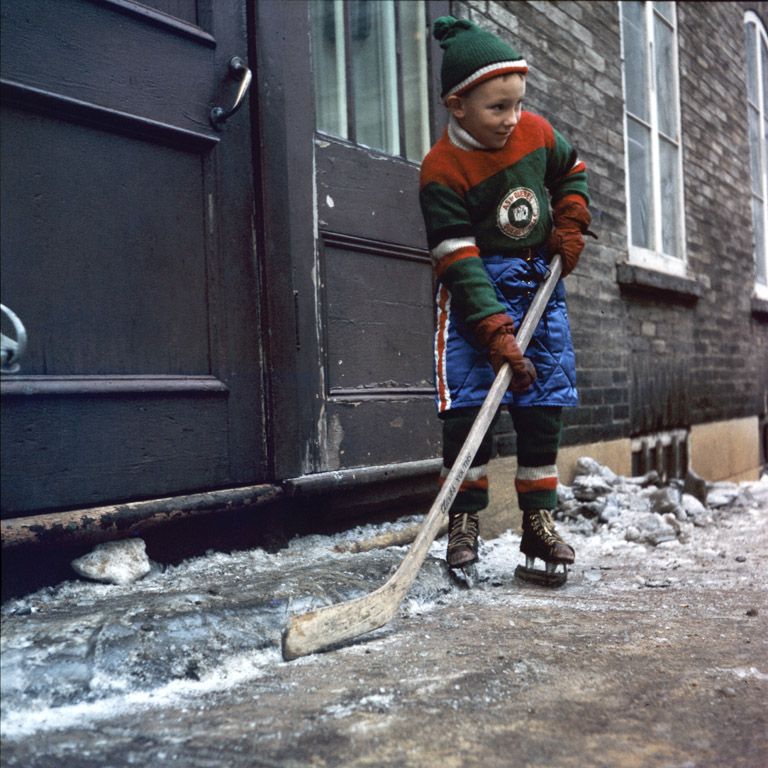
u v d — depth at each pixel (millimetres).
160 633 1693
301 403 2631
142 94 2203
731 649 1842
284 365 2568
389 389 3020
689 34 6531
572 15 4488
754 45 8383
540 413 2457
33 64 1960
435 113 3432
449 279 2287
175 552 2285
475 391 2357
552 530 2496
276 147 2588
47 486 1952
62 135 2031
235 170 2473
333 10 3012
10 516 1888
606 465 4543
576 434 4242
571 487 3986
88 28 2080
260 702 1536
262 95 2545
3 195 1907
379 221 3010
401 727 1407
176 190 2303
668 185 6000
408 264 3166
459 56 2207
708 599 2354
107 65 2119
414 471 3002
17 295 1924
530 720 1439
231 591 2002
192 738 1367
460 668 1698
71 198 2043
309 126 2730
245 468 2457
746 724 1425
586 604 2285
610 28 4930
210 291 2379
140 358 2188
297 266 2645
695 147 6512
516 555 3062
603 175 4734
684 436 5844
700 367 6207
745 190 7613
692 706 1506
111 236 2129
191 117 2334
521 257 2389
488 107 2207
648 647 1852
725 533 3654
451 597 2355
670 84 6129
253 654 1762
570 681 1628
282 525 2578
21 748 1322
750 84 8297
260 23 2547
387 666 1725
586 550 3268
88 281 2072
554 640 1906
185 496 2244
